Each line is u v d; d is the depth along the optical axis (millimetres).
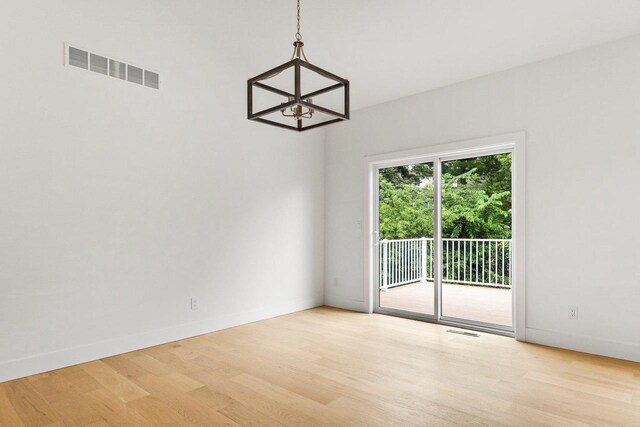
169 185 3492
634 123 2982
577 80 3256
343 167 4984
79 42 2908
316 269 5059
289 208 4680
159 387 2469
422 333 3742
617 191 3047
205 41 3328
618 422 2020
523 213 3504
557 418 2062
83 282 2934
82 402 2258
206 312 3762
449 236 4418
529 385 2492
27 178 2660
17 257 2615
